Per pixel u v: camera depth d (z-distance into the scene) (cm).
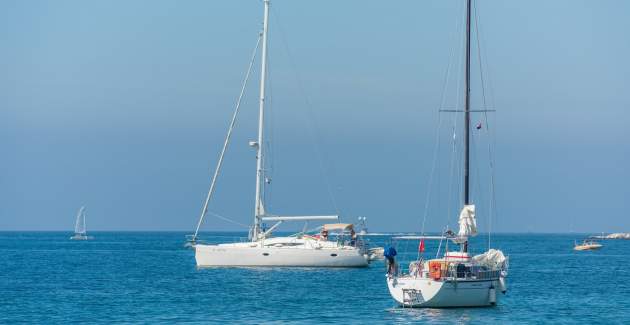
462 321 9688
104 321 9875
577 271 19538
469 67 11094
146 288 13812
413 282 10062
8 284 14875
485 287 10219
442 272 10019
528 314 10488
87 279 16025
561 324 9712
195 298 12225
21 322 9838
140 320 9944
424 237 10731
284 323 9662
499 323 9606
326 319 9962
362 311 10669
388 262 10412
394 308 10831
